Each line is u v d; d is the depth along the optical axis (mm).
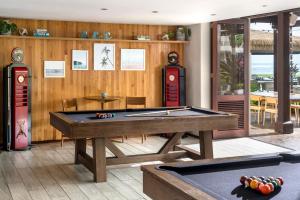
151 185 2508
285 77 8156
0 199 4281
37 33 7363
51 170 5547
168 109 6402
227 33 8133
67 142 7727
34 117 7555
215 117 5383
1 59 7227
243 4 6043
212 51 8102
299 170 2639
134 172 5434
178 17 7379
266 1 5801
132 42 8258
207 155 5566
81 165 5844
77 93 7867
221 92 8148
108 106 8125
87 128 4695
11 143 6922
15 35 7238
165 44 8547
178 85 8320
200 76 8180
